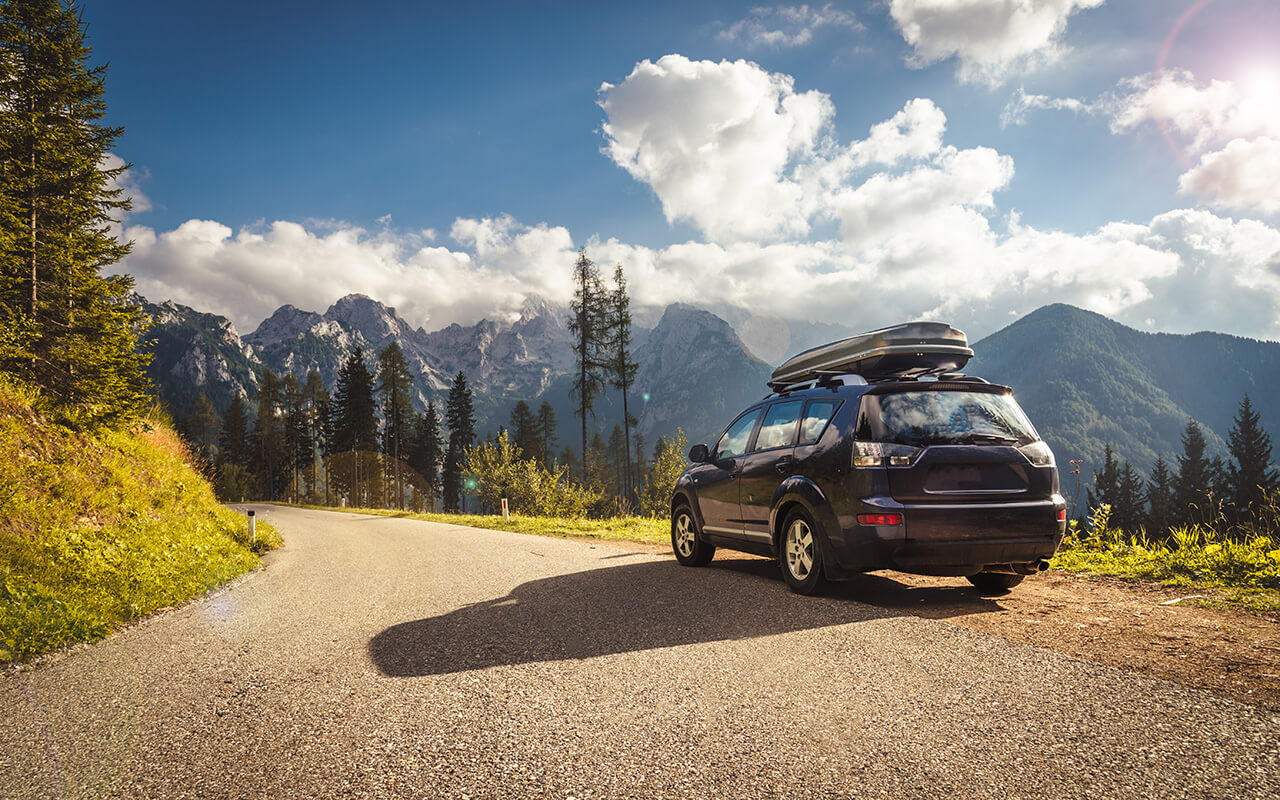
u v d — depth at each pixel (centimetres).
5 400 1128
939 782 212
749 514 628
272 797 215
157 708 322
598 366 4438
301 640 468
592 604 538
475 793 214
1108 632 403
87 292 1645
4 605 521
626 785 217
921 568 483
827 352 592
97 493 1010
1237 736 241
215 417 9500
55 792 226
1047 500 495
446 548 1152
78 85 1733
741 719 275
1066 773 215
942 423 497
